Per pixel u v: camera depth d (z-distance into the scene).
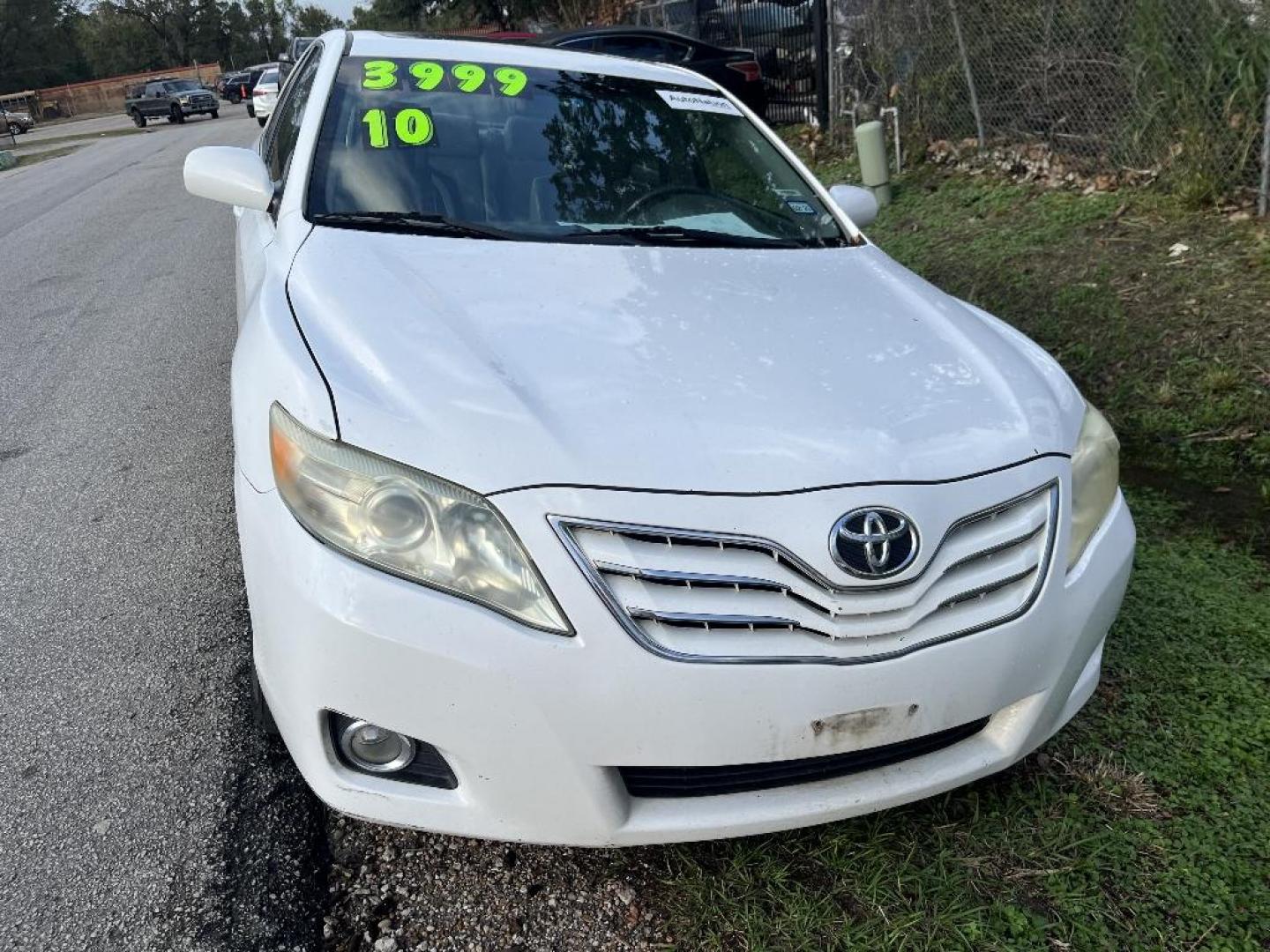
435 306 2.28
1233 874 2.21
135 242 9.83
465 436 1.86
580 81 3.48
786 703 1.83
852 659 1.86
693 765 1.84
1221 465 4.28
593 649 1.77
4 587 3.40
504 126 3.18
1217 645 3.01
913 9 9.05
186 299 7.34
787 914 2.08
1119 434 4.61
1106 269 6.04
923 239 7.33
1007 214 7.36
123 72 78.50
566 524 1.80
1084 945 2.04
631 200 3.08
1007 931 2.07
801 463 1.92
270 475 1.98
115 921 2.05
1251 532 3.75
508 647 1.77
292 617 1.85
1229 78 6.49
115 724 2.68
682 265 2.70
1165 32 6.84
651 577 1.79
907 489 1.94
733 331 2.33
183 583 3.41
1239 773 2.50
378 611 1.79
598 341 2.21
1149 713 2.72
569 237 2.85
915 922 2.06
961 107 8.82
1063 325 5.55
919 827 2.33
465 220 2.84
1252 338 5.06
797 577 1.84
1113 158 7.44
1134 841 2.30
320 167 2.93
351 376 1.99
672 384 2.07
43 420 5.01
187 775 2.48
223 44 83.38
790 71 11.80
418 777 1.92
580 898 2.12
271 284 2.51
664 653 1.78
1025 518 2.08
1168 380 4.90
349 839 2.29
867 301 2.66
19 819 2.33
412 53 3.44
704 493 1.84
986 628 1.99
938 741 2.10
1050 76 7.96
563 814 1.86
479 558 1.80
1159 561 3.52
